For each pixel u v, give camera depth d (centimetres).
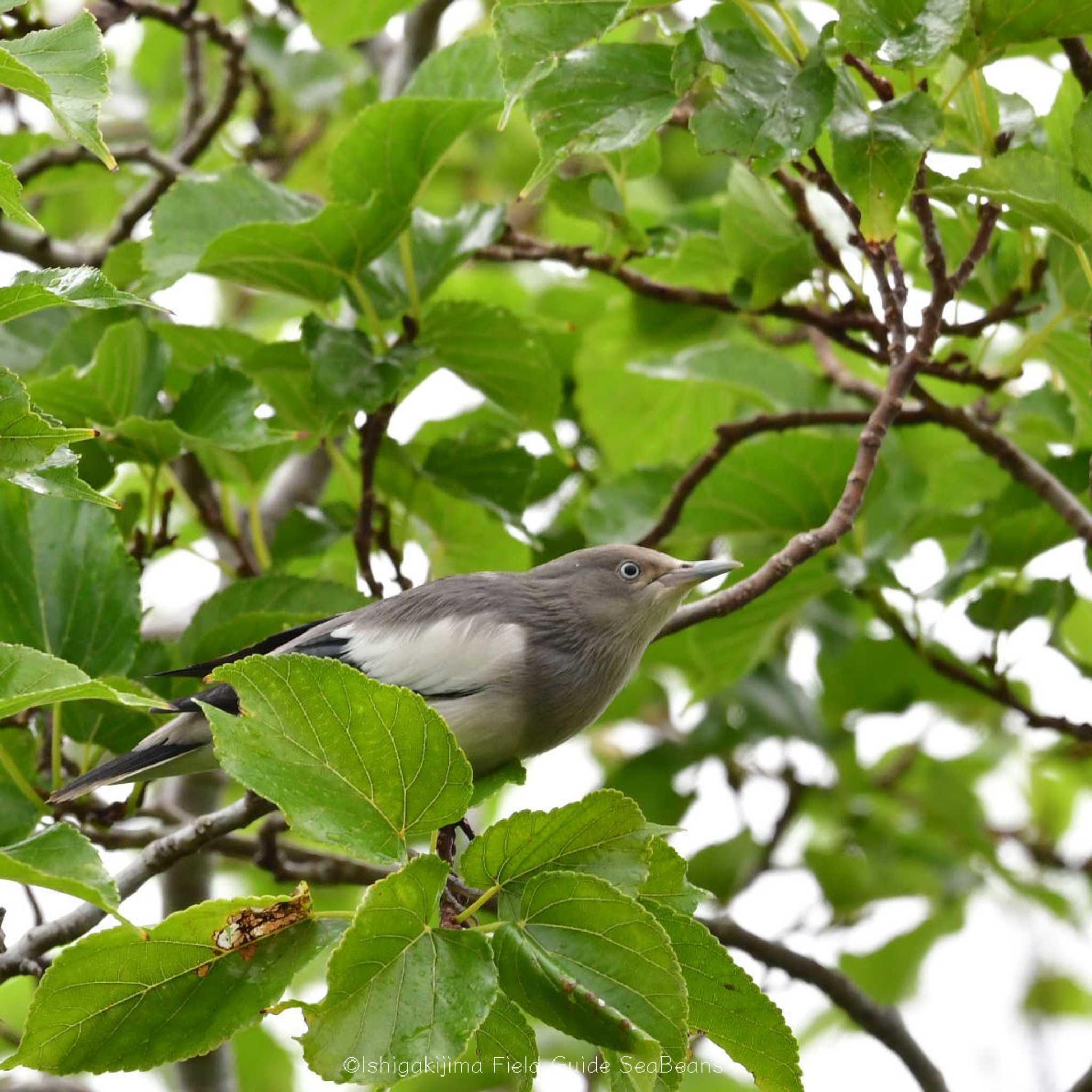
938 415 1090
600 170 1149
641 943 575
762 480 1145
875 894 1371
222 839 1048
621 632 951
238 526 1233
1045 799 1577
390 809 590
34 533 934
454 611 930
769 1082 650
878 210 741
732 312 1126
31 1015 598
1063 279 980
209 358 1123
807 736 1372
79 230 1783
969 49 781
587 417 1423
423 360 1081
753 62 746
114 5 1218
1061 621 1164
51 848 527
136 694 823
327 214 956
